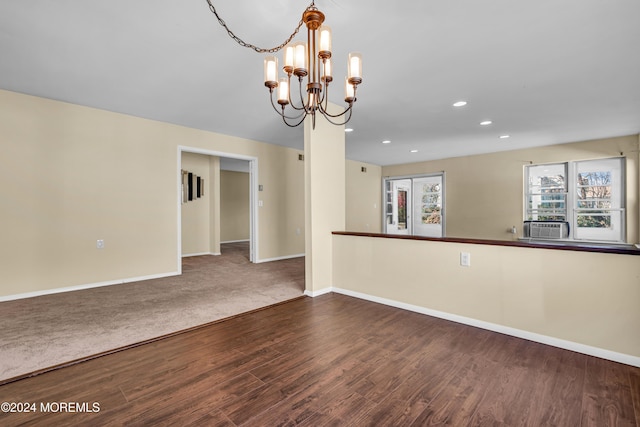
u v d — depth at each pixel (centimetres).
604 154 557
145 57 267
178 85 327
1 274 345
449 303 287
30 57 266
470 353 222
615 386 180
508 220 666
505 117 432
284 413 158
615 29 222
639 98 360
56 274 379
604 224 564
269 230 616
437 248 294
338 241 377
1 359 212
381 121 452
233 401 167
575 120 446
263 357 217
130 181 436
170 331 262
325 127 374
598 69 286
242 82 319
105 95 357
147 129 451
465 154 711
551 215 621
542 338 238
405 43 243
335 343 239
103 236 414
